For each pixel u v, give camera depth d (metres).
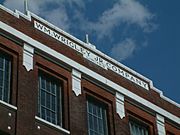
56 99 37.50
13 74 35.78
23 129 34.12
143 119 41.50
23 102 35.03
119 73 41.69
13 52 36.53
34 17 38.59
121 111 40.25
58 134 35.75
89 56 40.41
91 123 38.44
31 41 37.53
